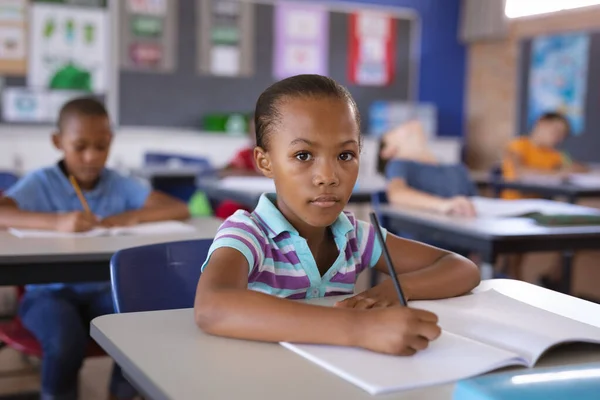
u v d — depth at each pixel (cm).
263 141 99
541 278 386
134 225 199
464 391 62
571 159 579
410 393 67
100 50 561
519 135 631
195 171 436
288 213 108
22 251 158
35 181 204
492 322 91
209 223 211
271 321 82
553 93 596
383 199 289
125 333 87
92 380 238
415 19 664
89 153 200
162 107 584
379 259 119
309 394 67
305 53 628
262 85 616
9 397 218
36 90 545
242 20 604
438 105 684
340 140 93
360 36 645
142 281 125
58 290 182
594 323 96
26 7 536
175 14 581
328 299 106
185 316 95
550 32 596
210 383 70
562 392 60
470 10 666
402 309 80
